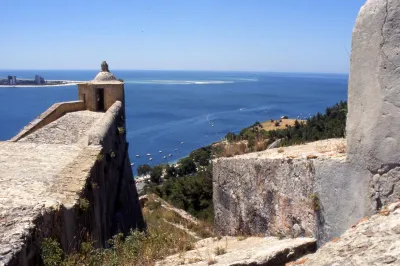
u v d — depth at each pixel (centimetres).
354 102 530
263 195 744
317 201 586
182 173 4338
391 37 473
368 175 511
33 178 834
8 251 471
